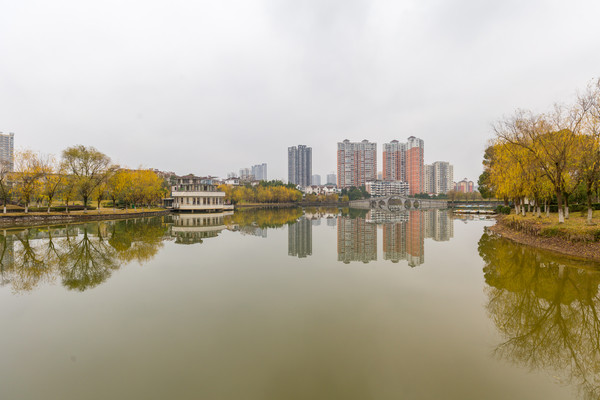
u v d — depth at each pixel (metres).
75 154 55.25
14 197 61.00
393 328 10.83
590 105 24.19
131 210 67.94
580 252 21.20
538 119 30.59
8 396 7.32
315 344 9.71
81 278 17.27
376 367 8.39
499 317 11.76
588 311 12.25
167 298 14.02
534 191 34.62
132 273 18.34
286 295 14.38
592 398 7.16
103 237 32.78
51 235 34.06
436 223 51.44
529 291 14.57
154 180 76.06
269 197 143.50
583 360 8.90
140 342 9.94
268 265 20.45
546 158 28.02
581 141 25.50
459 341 9.93
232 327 10.96
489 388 7.52
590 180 24.61
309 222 54.09
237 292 14.84
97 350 9.46
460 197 174.25
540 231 26.36
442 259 22.03
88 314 12.24
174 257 22.92
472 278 17.06
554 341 9.99
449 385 7.62
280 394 7.26
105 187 60.31
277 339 10.05
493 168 44.75
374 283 16.27
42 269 19.30
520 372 8.26
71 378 8.04
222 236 34.56
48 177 51.34
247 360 8.80
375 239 32.59
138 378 8.00
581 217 32.22
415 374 8.07
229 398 7.14
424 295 14.31
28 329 10.94
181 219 57.72
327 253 24.75
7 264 20.59
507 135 34.06
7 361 8.90
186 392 7.40
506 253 23.41
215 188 82.00
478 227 44.09
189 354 9.17
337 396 7.16
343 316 11.91
